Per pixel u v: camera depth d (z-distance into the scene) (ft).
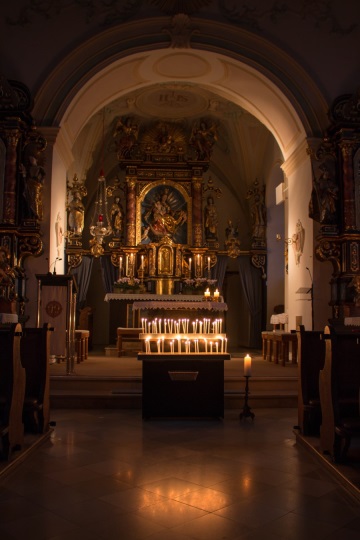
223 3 36.06
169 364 23.91
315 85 36.22
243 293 59.21
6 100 33.63
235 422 23.43
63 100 35.40
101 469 16.28
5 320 27.32
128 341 45.80
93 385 28.58
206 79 40.60
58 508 13.03
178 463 17.01
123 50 35.78
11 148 33.55
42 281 30.19
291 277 41.16
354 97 34.81
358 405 17.22
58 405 26.76
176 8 35.73
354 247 34.32
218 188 57.82
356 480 14.57
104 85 38.65
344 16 36.42
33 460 17.21
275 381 28.96
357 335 18.07
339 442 16.37
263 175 58.08
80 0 35.65
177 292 54.54
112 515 12.62
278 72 36.52
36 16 35.47
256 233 57.11
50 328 21.50
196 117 57.26
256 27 36.27
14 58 35.27
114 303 56.54
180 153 57.47
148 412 23.73
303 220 38.40
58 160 37.76
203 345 25.29
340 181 35.09
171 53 36.70
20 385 17.65
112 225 56.75
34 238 34.22
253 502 13.55
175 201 57.41
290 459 17.57
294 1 36.35
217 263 57.77
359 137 34.68
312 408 19.61
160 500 13.64
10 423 16.62
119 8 35.76
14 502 13.42
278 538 11.42
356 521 12.36
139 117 56.95
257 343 56.85
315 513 12.84
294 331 36.14
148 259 55.31
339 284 34.50
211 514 12.73
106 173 60.64
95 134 55.47
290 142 40.11
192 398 23.90
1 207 33.19
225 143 59.31
